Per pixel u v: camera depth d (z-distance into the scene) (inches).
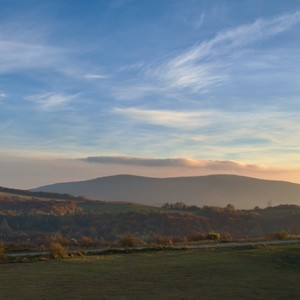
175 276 816.3
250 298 625.3
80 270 896.3
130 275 829.8
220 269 899.4
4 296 645.9
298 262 982.4
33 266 964.0
